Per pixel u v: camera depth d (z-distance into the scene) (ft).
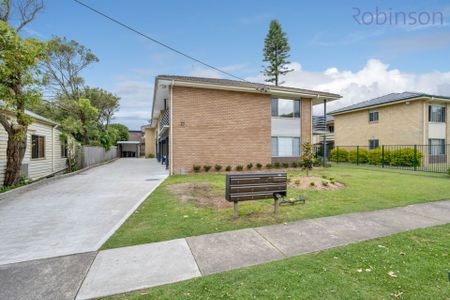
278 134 47.57
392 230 13.01
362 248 10.64
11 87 25.50
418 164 52.95
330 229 13.19
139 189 26.23
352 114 75.41
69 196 22.65
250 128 44.32
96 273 8.70
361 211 16.83
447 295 7.20
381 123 66.03
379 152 59.16
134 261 9.62
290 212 16.53
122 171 46.11
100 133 82.43
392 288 7.57
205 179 33.45
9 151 26.66
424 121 56.44
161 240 11.74
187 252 10.40
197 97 40.34
